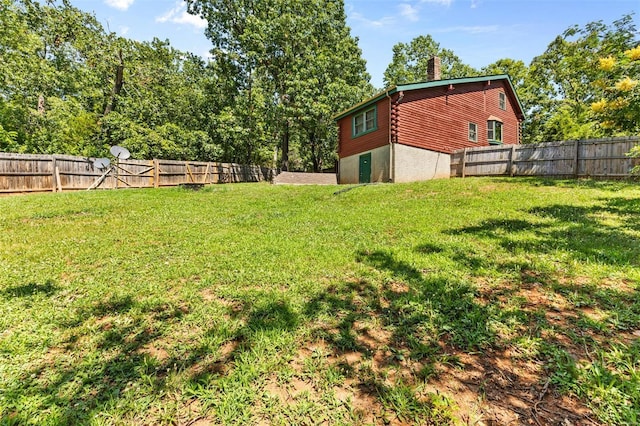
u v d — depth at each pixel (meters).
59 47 20.61
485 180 10.67
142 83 22.81
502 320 2.54
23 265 4.03
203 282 3.49
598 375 1.86
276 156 33.53
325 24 23.33
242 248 4.74
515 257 3.90
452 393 1.82
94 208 8.20
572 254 3.82
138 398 1.83
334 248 4.62
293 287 3.29
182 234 5.65
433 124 15.16
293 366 2.09
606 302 2.74
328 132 26.03
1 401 1.78
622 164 9.95
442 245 4.49
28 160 12.08
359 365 2.09
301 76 22.00
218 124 22.88
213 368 2.09
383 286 3.29
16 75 17.92
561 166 11.41
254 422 1.65
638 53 7.51
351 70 25.52
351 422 1.63
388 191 9.98
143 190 13.15
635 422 1.54
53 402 1.80
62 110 18.88
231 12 22.52
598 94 12.20
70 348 2.33
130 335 2.50
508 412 1.66
